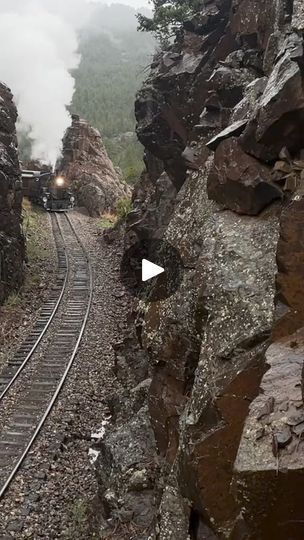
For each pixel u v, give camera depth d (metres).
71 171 49.78
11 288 21.75
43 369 15.24
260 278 5.87
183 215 8.04
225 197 6.79
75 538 8.16
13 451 10.93
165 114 14.71
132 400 10.03
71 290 23.45
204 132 10.82
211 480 5.16
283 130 6.02
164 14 18.73
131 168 53.88
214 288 6.10
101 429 11.89
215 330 5.88
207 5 14.36
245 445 4.35
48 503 9.27
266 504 4.12
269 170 6.33
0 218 21.81
